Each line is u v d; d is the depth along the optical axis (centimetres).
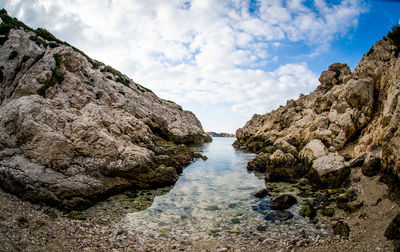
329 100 2858
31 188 1119
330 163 1598
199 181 1934
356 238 851
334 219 1056
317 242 868
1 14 2819
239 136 6788
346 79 2894
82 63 2698
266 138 4259
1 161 1175
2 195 1060
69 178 1279
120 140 1909
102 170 1504
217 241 913
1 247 655
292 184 1766
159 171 1772
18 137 1296
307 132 2541
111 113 2258
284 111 4456
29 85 1869
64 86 2092
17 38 2347
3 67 2117
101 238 891
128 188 1591
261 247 861
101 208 1248
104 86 2769
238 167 2636
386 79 1977
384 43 2195
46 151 1274
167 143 3678
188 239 930
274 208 1265
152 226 1048
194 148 5212
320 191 1506
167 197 1484
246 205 1336
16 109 1359
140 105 4281
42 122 1391
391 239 758
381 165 1212
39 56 2295
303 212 1158
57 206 1142
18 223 855
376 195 1110
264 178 2033
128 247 839
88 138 1543
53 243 779
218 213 1215
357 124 2134
